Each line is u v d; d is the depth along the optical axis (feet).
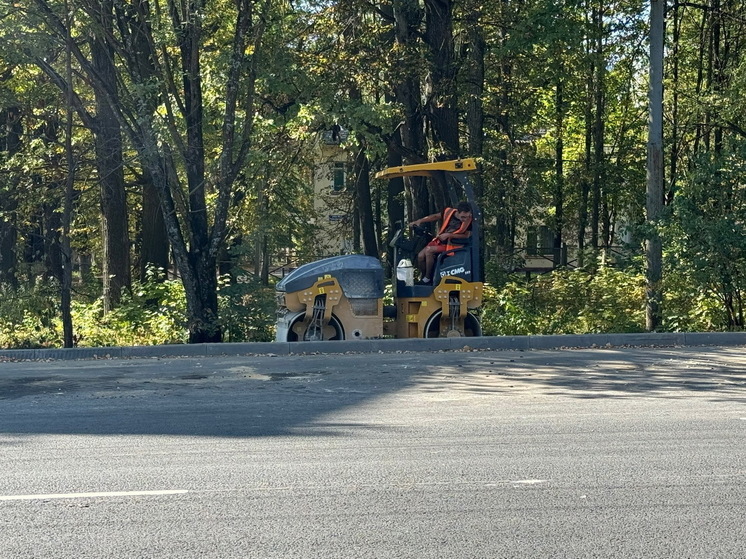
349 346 50.08
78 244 109.91
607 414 30.09
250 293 57.77
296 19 61.72
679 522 18.26
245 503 19.60
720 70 77.92
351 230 119.03
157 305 66.03
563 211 114.52
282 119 56.95
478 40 76.54
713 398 33.35
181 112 57.36
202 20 55.36
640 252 73.05
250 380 38.42
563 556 16.28
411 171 53.42
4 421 29.35
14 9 52.70
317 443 25.58
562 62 79.77
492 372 40.47
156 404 32.53
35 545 16.94
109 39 54.60
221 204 56.29
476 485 21.03
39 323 63.98
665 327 57.67
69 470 22.54
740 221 55.47
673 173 86.38
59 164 74.64
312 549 16.62
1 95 71.67
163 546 16.83
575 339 52.34
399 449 24.77
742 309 57.93
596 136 107.45
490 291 67.10
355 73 70.03
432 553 16.40
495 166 86.02
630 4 83.56
